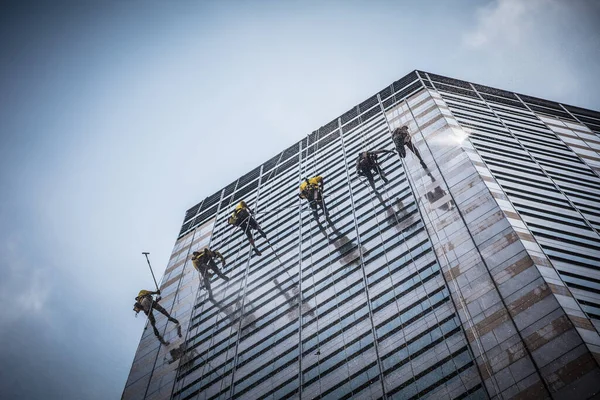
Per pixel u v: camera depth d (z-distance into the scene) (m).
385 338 23.47
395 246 27.94
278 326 28.45
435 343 21.56
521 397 17.25
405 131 30.30
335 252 30.81
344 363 23.69
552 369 17.33
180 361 30.55
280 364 25.94
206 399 26.78
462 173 29.05
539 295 19.77
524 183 28.06
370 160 30.53
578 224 24.31
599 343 17.41
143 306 32.66
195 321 33.28
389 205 31.09
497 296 20.95
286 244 34.72
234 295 33.31
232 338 29.86
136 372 31.44
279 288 31.17
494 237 23.53
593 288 19.84
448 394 19.33
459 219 26.03
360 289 26.97
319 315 27.27
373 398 21.23
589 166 32.19
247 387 25.91
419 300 23.91
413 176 31.64
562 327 18.23
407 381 21.00
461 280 22.80
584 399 16.06
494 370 18.66
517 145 33.97
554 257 21.70
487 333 20.00
